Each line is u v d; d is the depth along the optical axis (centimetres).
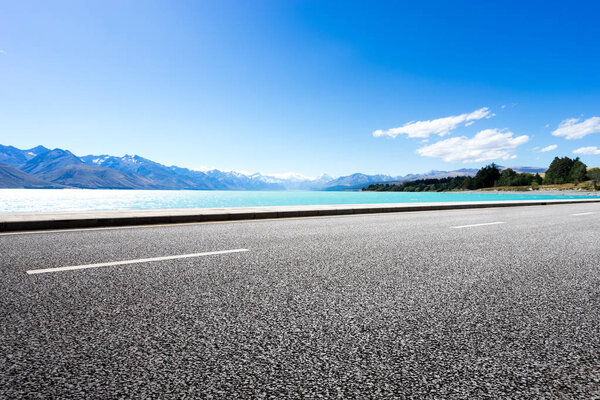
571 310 264
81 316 235
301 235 668
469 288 319
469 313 255
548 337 215
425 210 1516
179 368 171
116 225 822
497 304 276
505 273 378
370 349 196
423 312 256
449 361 184
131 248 508
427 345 202
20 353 182
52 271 360
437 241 601
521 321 241
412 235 677
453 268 398
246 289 305
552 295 302
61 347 190
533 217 1133
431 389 158
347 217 1109
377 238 632
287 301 275
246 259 434
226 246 533
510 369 177
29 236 628
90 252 473
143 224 852
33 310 244
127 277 339
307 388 157
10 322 222
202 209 1152
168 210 1085
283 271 374
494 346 202
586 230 773
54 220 752
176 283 320
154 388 154
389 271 380
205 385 157
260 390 154
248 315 244
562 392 158
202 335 209
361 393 154
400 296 293
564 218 1091
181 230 738
